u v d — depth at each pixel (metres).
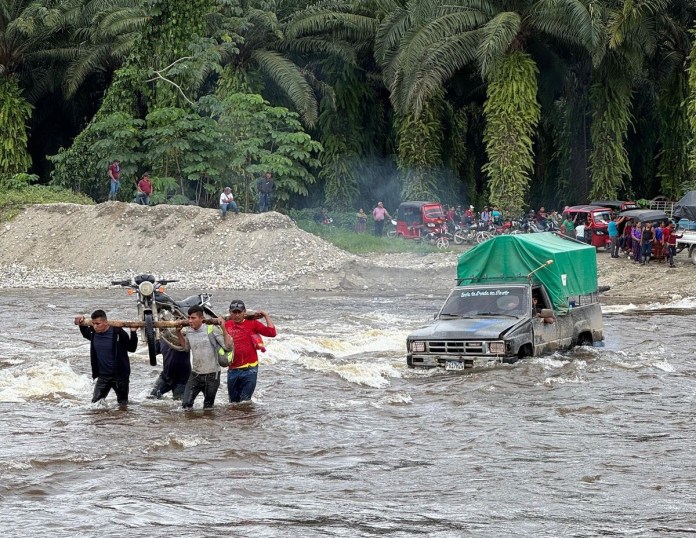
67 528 21.56
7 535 21.05
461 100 137.75
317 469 26.66
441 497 24.00
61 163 123.44
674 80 123.50
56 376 40.69
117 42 129.62
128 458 27.69
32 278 96.69
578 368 42.06
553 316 44.56
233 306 35.53
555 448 28.97
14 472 26.17
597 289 50.66
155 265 98.31
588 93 126.38
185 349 34.78
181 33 116.88
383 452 28.55
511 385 38.53
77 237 104.06
